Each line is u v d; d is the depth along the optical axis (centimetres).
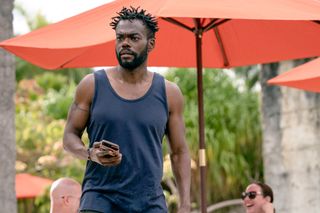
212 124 3053
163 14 987
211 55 1388
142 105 803
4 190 1513
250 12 1005
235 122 3064
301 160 2006
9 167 1519
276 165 2048
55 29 1078
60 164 2845
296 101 2012
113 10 1079
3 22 1502
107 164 759
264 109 2078
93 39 1032
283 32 1319
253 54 1364
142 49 800
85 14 1091
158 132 805
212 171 2995
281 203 2030
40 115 3291
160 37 1354
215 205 2858
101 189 789
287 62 2033
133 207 787
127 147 792
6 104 1515
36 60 1217
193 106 3034
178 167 838
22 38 1075
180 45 1367
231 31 1338
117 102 800
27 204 3114
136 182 790
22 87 3853
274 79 1363
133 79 808
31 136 2973
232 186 3022
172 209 2712
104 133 796
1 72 1509
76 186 1227
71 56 1232
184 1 1018
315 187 1992
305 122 2003
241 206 3042
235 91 3175
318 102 1991
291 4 1043
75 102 816
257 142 3058
